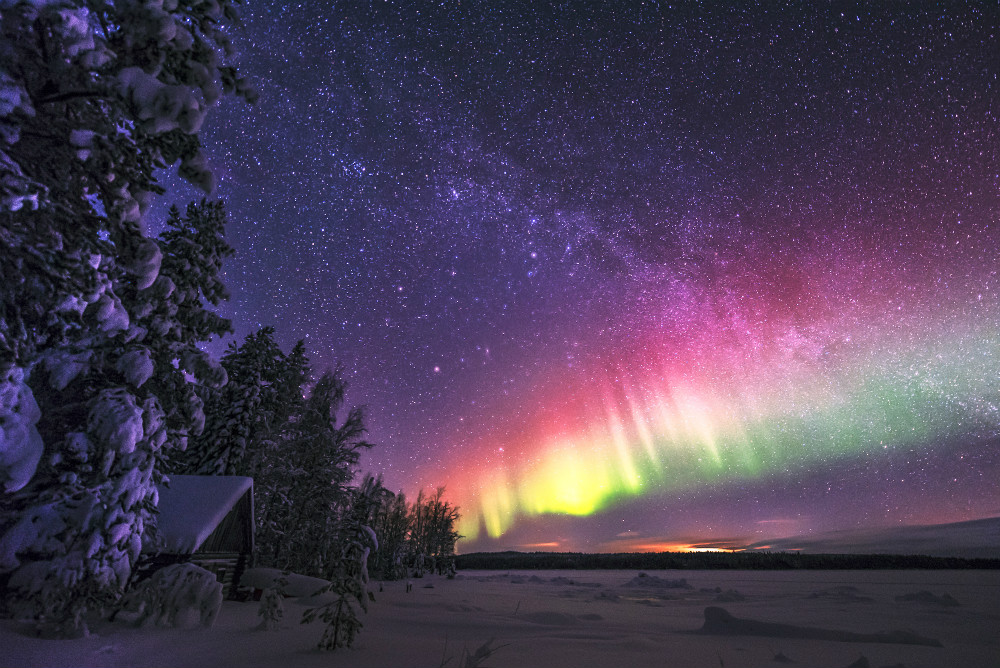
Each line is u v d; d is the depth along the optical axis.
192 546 11.34
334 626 7.12
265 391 24.91
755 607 16.70
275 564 23.88
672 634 9.88
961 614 14.17
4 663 5.75
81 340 9.30
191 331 12.95
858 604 17.44
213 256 13.95
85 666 5.84
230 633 8.34
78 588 7.86
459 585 28.89
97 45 6.71
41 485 8.70
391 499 35.91
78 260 7.19
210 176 7.65
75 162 7.34
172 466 13.47
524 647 7.83
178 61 7.07
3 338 7.18
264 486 24.08
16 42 6.45
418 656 6.75
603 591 23.67
